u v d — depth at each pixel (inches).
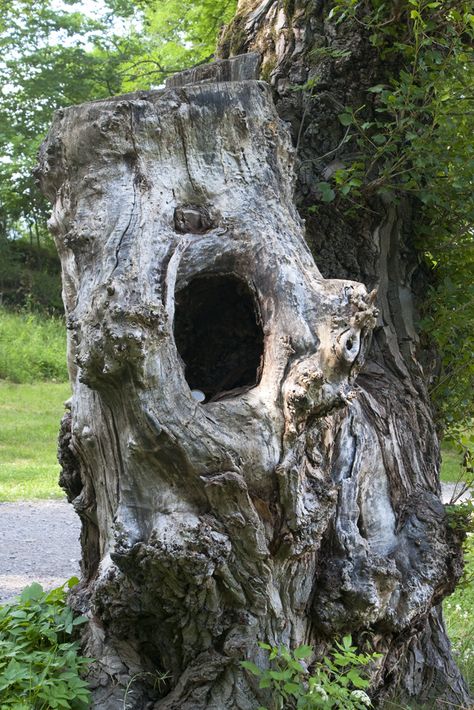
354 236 173.8
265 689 127.0
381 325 172.1
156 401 116.7
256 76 153.3
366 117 175.6
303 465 126.7
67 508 422.6
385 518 150.4
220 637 127.1
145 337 114.9
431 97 169.2
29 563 317.7
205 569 116.3
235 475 117.1
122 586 124.2
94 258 124.2
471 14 170.1
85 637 137.5
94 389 120.6
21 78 1087.0
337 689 125.1
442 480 508.4
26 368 868.6
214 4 528.1
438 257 186.9
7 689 127.9
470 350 189.8
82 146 131.1
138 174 129.3
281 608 129.3
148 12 695.7
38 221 1273.4
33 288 1149.1
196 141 132.0
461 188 169.3
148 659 133.0
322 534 131.4
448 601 254.4
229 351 145.5
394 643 150.0
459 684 172.1
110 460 129.5
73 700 128.8
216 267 130.1
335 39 175.0
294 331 125.3
